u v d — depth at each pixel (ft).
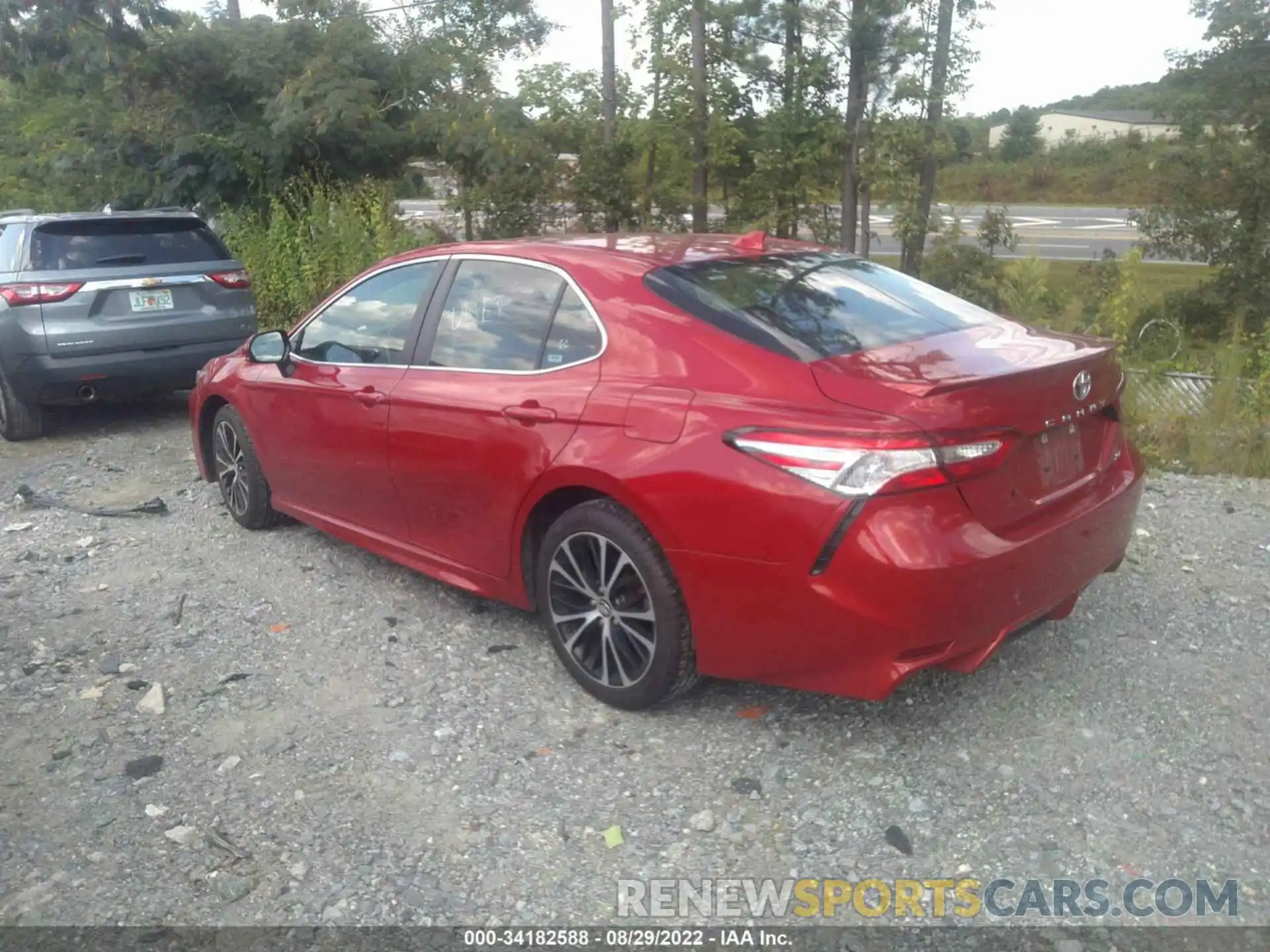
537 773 12.53
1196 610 16.10
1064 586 12.48
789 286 13.83
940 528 11.12
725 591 12.02
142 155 46.60
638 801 11.96
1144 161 68.13
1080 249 84.43
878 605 11.09
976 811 11.57
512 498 14.25
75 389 28.07
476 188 44.83
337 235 40.24
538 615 16.72
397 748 13.12
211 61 45.83
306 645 15.93
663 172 45.06
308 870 10.96
